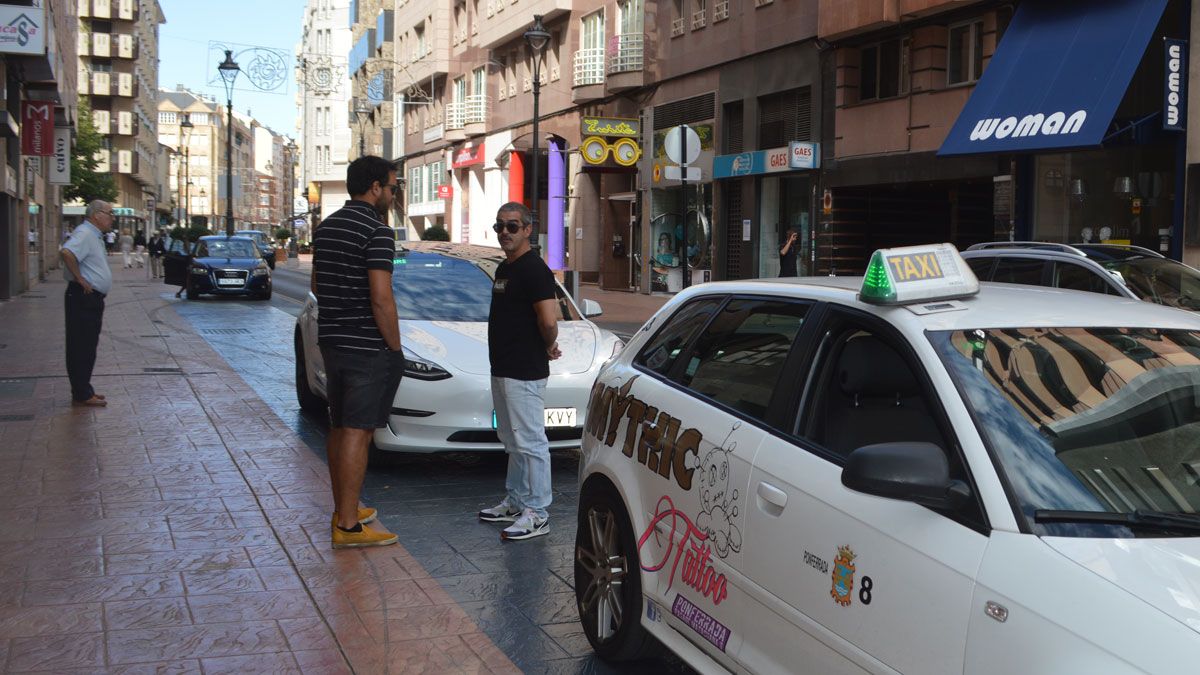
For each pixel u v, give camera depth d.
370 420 5.72
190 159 150.50
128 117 84.94
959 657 2.43
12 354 14.28
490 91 45.88
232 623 4.58
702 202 28.28
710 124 27.62
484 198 49.00
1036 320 3.20
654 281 31.12
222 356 14.68
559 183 37.25
